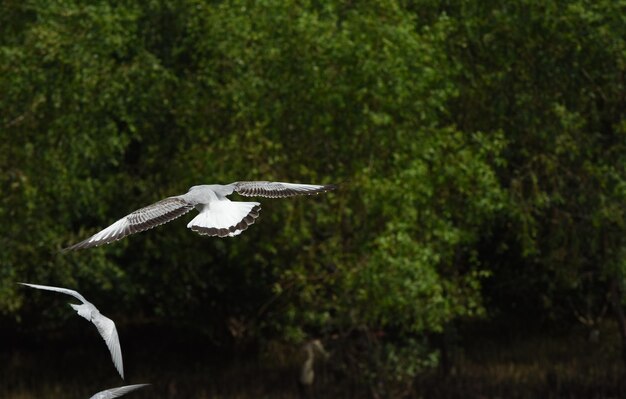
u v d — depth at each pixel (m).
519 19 28.22
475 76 28.92
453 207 26.73
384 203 23.36
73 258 26.67
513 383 31.81
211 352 35.84
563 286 29.78
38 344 36.75
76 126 26.48
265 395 30.78
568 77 28.53
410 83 24.22
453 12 29.41
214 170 24.38
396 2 26.02
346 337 27.12
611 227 28.42
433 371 31.86
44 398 31.28
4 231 25.88
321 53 24.14
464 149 26.02
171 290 31.45
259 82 24.45
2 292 25.84
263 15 25.12
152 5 28.86
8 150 26.20
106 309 33.25
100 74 26.62
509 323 38.81
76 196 26.20
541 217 29.33
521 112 28.38
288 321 27.27
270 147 24.17
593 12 27.72
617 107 29.16
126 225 7.45
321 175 24.64
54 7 27.00
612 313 38.44
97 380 33.38
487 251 34.38
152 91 27.08
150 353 36.19
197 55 28.77
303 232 23.47
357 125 24.11
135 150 31.05
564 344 36.41
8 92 26.31
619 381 31.41
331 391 30.23
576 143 28.09
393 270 22.98
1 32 28.86
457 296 26.52
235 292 32.91
